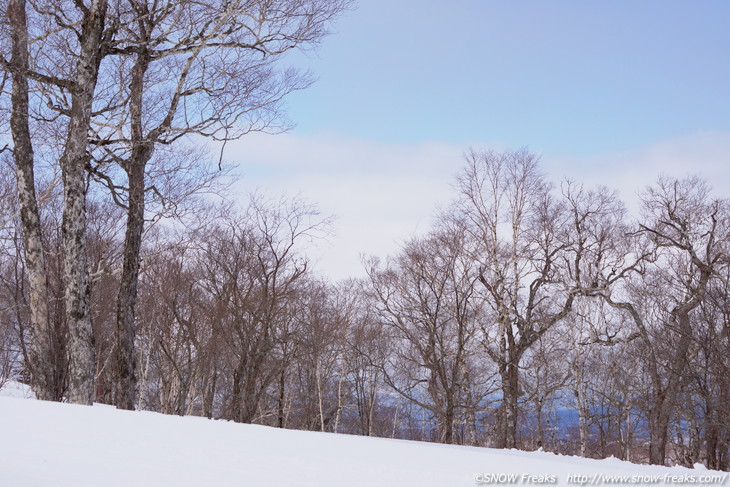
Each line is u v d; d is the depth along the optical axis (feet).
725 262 97.60
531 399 108.47
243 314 95.76
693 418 107.34
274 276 96.94
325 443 26.94
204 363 107.76
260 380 103.96
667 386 101.14
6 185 81.10
